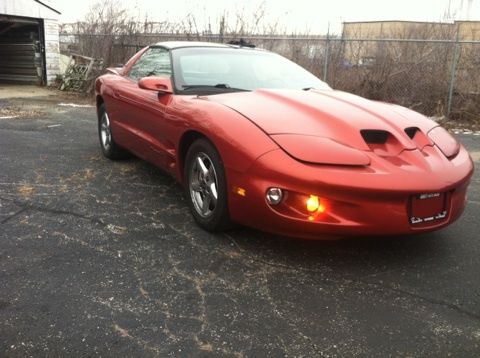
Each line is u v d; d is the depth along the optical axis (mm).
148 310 2486
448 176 2957
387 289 2779
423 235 3551
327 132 2990
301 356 2172
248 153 2922
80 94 13117
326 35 10727
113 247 3203
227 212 3213
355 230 2762
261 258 3102
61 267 2906
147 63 4816
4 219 3617
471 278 2936
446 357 2193
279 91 3656
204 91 3900
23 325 2328
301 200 2766
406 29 11727
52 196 4180
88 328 2322
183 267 2955
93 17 14148
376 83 9891
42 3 14219
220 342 2248
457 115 9320
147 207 3979
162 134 3955
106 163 5391
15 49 15406
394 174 2781
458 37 9609
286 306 2568
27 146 6168
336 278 2885
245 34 12453
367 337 2324
